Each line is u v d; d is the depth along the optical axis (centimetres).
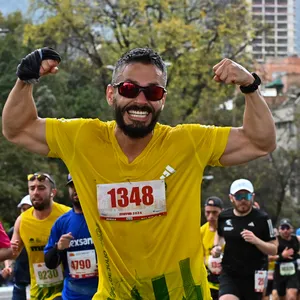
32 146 362
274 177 3722
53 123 361
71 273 654
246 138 357
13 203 2992
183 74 3178
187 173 355
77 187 360
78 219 659
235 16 3225
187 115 3309
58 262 657
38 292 736
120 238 352
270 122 350
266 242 820
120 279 356
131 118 342
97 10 3134
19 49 3469
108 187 351
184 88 3259
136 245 352
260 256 824
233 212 840
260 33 3306
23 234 738
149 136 354
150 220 350
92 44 3206
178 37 3061
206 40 3177
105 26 3169
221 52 3198
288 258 1345
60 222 667
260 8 7775
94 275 651
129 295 357
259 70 3375
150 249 352
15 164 2994
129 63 344
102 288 366
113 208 351
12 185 2919
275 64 6047
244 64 3281
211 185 3641
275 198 3806
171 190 352
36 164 3034
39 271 728
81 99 3466
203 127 362
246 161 360
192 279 356
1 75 3419
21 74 345
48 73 351
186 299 357
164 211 351
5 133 364
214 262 898
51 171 3125
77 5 3117
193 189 356
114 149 354
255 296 825
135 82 340
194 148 355
